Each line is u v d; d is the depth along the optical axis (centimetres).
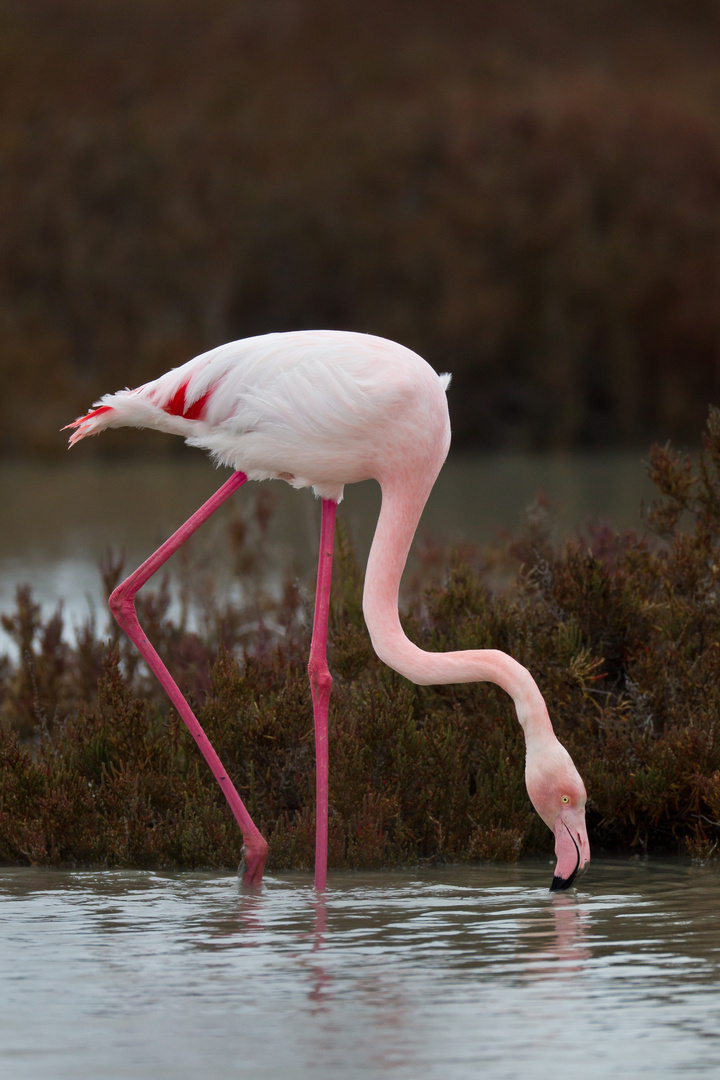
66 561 2781
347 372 810
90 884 820
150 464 7344
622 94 10425
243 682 984
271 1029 532
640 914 718
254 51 12669
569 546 1105
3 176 9994
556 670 968
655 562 1104
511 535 1602
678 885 801
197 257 9738
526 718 760
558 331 9044
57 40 12462
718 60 13938
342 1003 564
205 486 5347
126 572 2486
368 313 9738
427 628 1098
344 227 9762
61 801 901
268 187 9931
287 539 2919
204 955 641
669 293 9094
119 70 11944
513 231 9344
